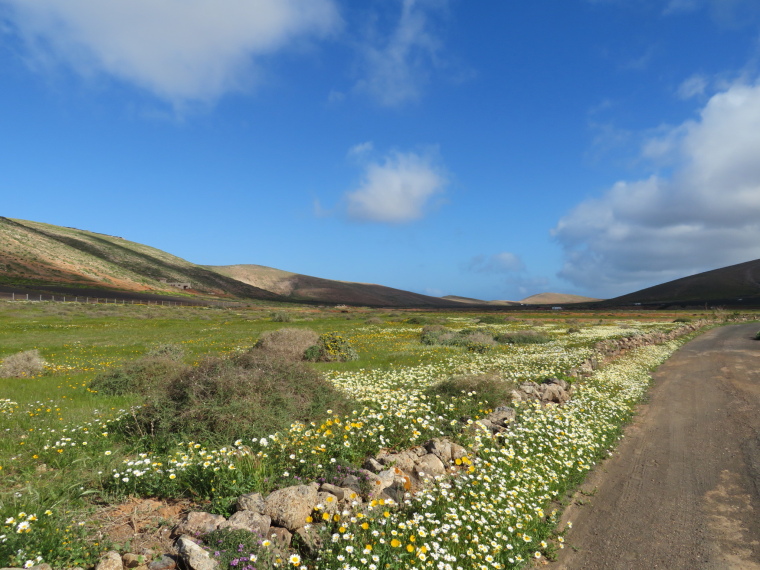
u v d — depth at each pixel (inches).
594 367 647.1
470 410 332.2
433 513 177.0
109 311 2100.1
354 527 159.6
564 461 263.4
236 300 5418.3
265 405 280.5
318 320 2034.9
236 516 159.0
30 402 382.0
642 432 363.3
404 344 1031.6
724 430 362.6
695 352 929.5
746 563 176.6
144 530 161.3
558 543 190.1
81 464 221.5
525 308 6220.5
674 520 212.8
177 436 252.8
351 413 303.6
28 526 142.5
